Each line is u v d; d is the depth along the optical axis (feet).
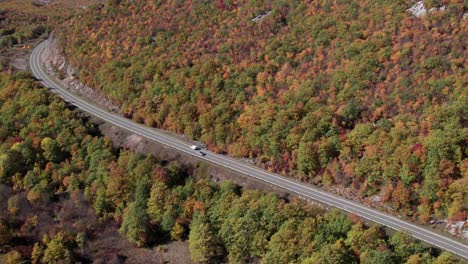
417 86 298.76
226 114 337.93
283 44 374.63
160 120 369.71
